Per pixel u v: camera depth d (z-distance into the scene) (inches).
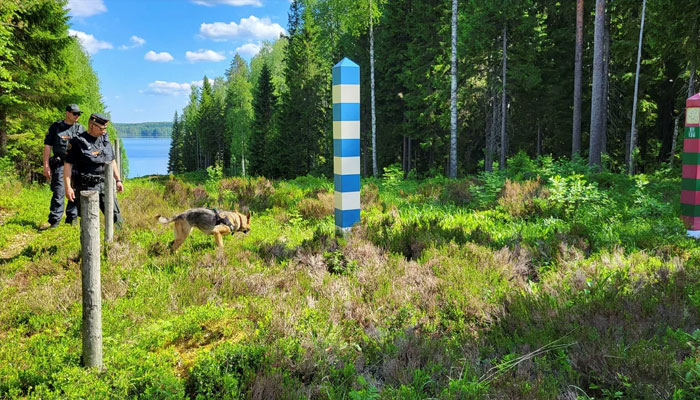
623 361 135.3
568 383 134.3
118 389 131.8
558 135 1127.6
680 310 166.6
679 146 821.9
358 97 301.0
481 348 157.0
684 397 121.4
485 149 1087.6
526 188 427.5
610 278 208.1
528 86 965.8
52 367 142.3
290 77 1772.9
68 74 733.3
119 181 311.7
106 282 213.0
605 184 503.8
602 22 693.9
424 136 1237.1
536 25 941.2
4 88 604.1
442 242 268.5
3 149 634.8
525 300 186.2
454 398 123.3
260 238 307.9
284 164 1764.3
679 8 613.6
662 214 348.2
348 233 288.7
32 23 627.8
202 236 299.1
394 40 1333.7
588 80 1067.3
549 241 266.5
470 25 982.4
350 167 304.3
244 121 2440.9
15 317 187.2
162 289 211.0
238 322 180.2
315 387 134.8
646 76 937.5
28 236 310.5
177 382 133.1
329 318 182.4
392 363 143.6
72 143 271.3
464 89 1060.5
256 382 132.0
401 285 212.5
